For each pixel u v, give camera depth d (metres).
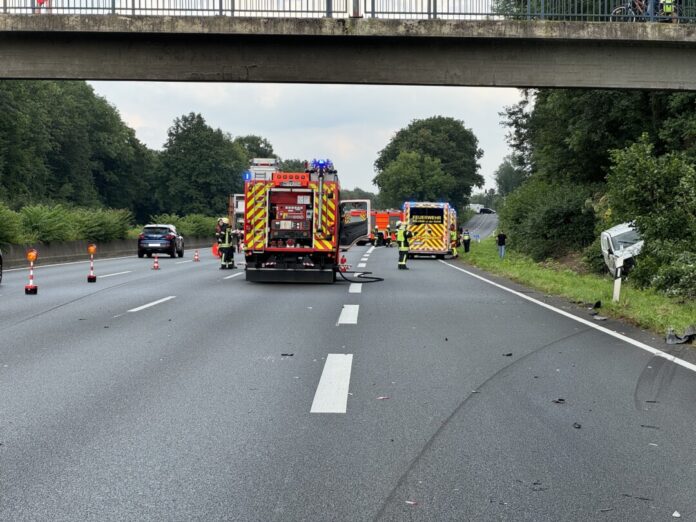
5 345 10.80
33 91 86.94
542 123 48.78
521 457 5.68
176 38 19.19
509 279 26.91
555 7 20.28
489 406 7.27
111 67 19.31
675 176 19.86
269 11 18.88
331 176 23.14
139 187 120.94
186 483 5.07
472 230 139.88
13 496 4.82
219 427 6.46
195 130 121.94
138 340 11.31
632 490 4.98
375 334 12.09
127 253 52.19
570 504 4.73
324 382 8.31
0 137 72.06
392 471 5.34
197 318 14.02
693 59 19.67
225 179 122.81
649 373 9.02
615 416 6.94
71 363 9.42
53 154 98.38
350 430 6.39
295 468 5.39
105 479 5.14
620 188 20.44
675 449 5.91
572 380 8.56
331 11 18.94
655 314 14.09
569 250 39.12
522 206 52.31
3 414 6.88
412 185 139.75
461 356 10.09
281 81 19.41
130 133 120.62
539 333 12.48
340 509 4.62
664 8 20.27
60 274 26.95
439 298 18.67
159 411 7.00
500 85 19.55
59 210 41.62
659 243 19.25
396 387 8.09
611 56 19.58
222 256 30.69
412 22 18.92
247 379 8.47
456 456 5.69
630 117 37.34
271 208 23.09
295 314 14.76
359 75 19.41
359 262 38.69
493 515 4.54
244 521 4.43
